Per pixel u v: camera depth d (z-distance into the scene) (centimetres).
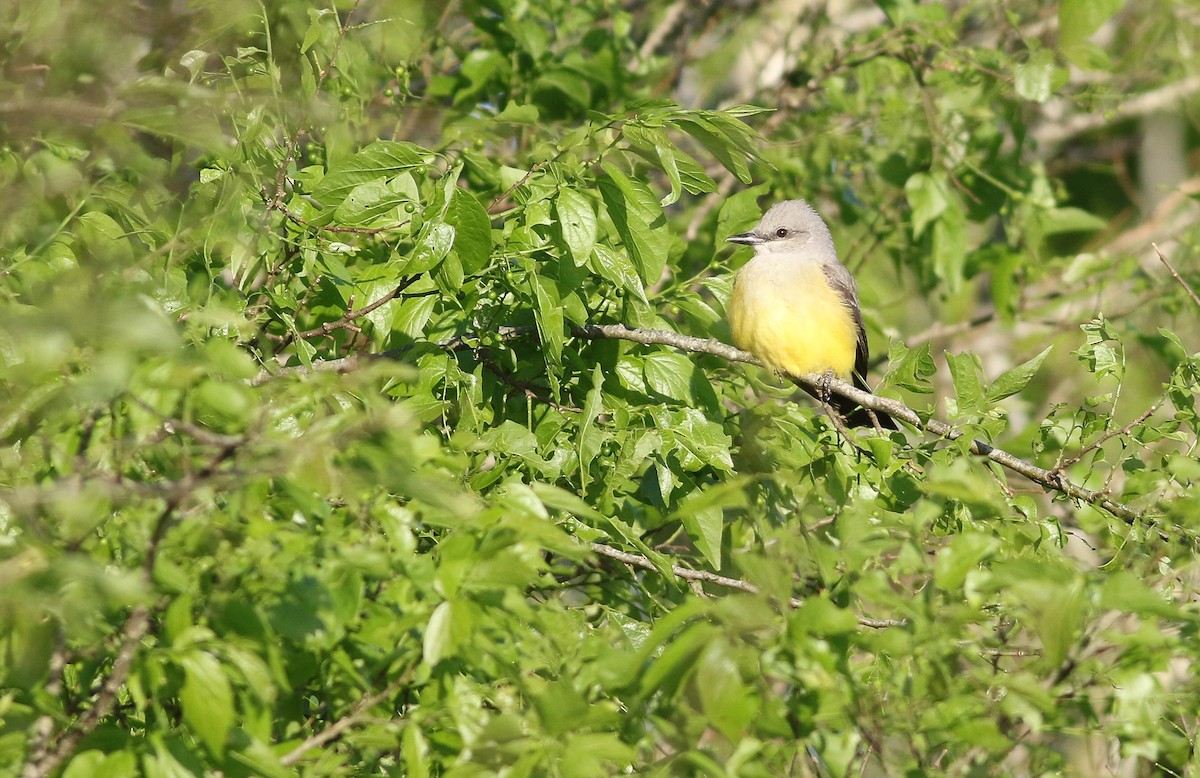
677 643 660
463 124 1346
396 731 712
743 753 661
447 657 713
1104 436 1072
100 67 958
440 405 975
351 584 670
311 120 1044
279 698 763
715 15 2280
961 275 1894
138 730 755
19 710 641
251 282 1086
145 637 695
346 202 1040
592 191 1076
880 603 742
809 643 699
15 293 860
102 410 668
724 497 716
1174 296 1814
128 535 670
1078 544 1445
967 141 1900
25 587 560
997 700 764
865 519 754
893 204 1975
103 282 805
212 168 1035
